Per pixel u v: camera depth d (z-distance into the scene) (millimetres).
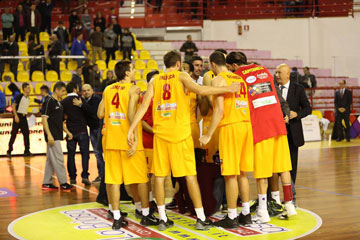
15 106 15125
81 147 10203
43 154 16094
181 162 6301
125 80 6730
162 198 6414
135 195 7090
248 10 27141
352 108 22281
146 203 6660
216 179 7070
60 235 6215
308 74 22078
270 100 6711
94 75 18547
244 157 6473
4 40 22047
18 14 22016
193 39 26922
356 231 6227
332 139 19547
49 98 9531
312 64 26781
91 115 10148
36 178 11211
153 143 6801
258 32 26891
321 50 26703
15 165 13438
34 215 7430
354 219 6879
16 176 11500
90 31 22781
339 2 26953
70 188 9633
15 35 22141
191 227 6508
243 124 6391
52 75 20172
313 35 26672
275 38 26844
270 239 5871
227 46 26281
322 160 13586
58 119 9547
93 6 27531
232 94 6371
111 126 6586
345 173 11258
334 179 10469
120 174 6590
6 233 6355
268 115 6645
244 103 6480
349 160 13492
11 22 22062
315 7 26984
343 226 6484
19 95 15164
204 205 7074
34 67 19859
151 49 25203
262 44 26922
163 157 6391
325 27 26641
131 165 6531
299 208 7637
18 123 15164
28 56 20016
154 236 6066
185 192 7184
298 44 26797
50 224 6828
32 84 19688
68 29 24594
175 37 26938
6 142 15727
